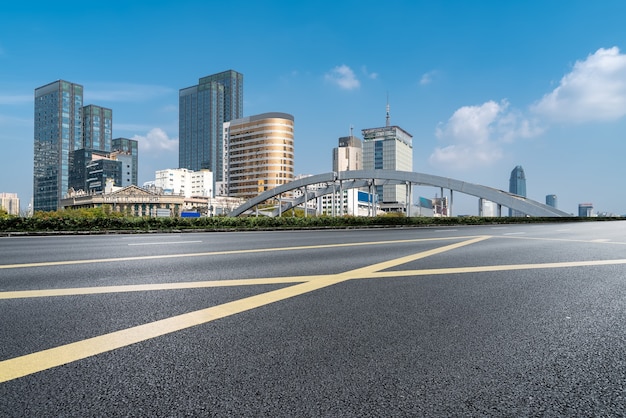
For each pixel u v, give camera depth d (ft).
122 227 74.13
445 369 8.97
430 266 24.88
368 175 207.31
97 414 7.01
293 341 10.80
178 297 16.05
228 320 12.80
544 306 14.83
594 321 12.89
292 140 545.85
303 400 7.50
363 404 7.36
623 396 7.80
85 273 21.86
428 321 12.79
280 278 20.43
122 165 614.34
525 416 7.00
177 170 604.49
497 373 8.79
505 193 194.49
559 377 8.63
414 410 7.15
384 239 48.78
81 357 9.59
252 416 6.93
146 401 7.47
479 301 15.58
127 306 14.56
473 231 72.23
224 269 23.49
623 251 34.24
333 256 30.19
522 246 38.81
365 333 11.52
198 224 82.69
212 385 8.13
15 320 12.67
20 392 7.80
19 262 26.30
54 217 68.95
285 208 301.02
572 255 31.14
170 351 10.02
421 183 196.65
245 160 550.36
